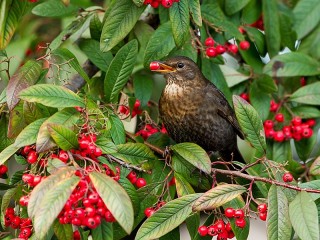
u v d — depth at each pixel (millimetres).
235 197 8883
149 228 8539
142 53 11938
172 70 12125
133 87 12109
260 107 12195
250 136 9469
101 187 7555
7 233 9383
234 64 13922
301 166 12125
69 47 12133
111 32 10125
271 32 12461
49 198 7371
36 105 9289
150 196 9438
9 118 9398
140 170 9312
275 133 12133
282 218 8539
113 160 9117
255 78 12523
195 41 11555
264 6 12406
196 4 9984
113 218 7844
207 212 9617
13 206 10227
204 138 12461
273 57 12344
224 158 13141
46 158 8312
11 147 8594
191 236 9508
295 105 12688
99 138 8680
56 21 12633
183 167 9812
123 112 11133
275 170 9266
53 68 10828
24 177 8133
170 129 12445
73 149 8289
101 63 11273
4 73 11766
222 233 8945
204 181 9906
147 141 11516
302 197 8484
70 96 8742
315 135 12320
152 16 11828
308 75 12375
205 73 12250
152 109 12953
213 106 12242
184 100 12148
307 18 13102
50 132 8102
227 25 11453
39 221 7277
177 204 8656
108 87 10211
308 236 8203
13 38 12539
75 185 7500
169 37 10727
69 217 7793
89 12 11438
